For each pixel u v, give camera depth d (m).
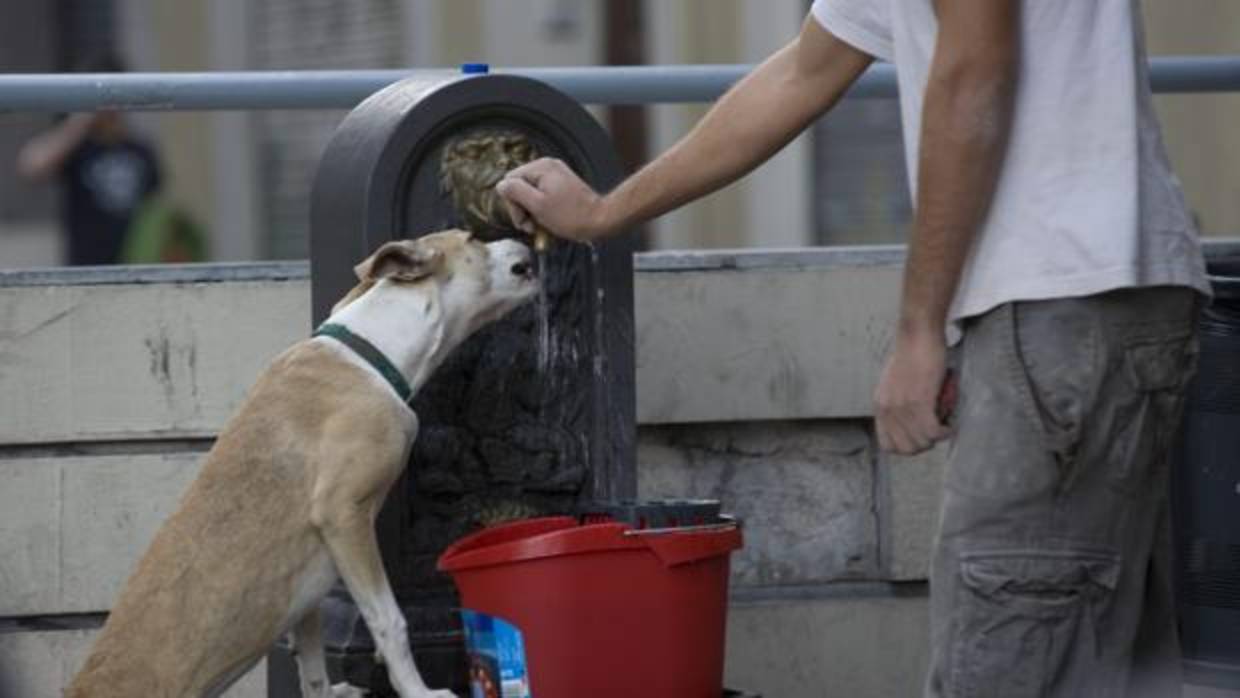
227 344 9.95
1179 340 6.64
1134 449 6.58
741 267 10.41
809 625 10.52
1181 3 21.97
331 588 8.79
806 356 10.47
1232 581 9.45
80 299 9.82
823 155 25.67
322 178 9.19
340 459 8.55
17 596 9.84
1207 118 21.53
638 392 10.29
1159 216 6.61
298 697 9.34
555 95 8.95
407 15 26.41
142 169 23.83
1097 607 6.59
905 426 6.73
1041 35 6.56
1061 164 6.54
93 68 27.20
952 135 6.45
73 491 9.87
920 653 10.64
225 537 8.54
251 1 28.03
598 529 8.14
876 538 10.72
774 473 10.62
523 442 9.12
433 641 9.01
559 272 9.12
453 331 8.83
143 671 8.45
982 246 6.60
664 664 8.27
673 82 10.34
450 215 8.91
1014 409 6.53
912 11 6.74
